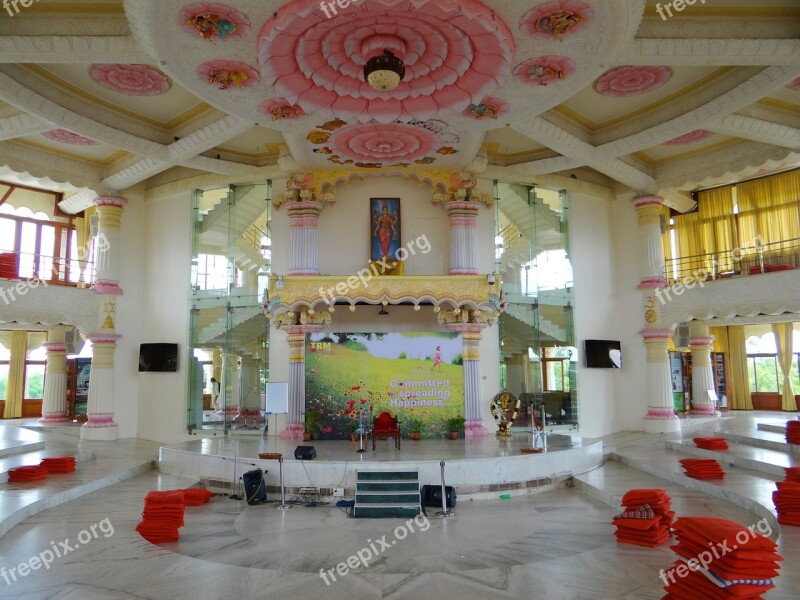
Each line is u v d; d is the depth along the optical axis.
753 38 9.29
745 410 22.58
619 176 15.96
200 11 7.63
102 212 16.48
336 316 14.80
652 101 12.45
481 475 10.61
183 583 6.33
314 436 13.91
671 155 16.23
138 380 16.58
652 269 16.86
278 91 9.38
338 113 10.09
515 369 15.77
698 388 20.00
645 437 15.65
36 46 8.77
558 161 14.98
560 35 8.30
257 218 15.98
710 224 20.72
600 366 16.44
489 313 14.48
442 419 14.04
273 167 15.48
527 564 6.92
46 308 15.39
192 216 16.55
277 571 6.72
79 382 21.05
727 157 15.41
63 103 11.68
